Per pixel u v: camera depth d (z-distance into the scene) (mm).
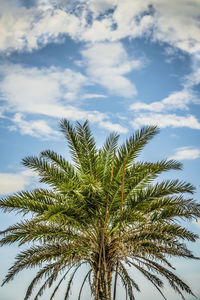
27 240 10414
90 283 11734
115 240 11109
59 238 10484
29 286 12359
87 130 11727
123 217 9891
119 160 11172
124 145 11203
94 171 11578
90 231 11422
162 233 10438
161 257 11992
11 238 10500
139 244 10734
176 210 10531
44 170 11008
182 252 11375
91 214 11000
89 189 9930
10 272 11211
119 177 10984
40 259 10367
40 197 11086
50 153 11367
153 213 10648
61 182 10930
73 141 11648
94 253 11422
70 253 10414
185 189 10086
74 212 10133
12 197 10531
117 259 11461
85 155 11656
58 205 9625
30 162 11000
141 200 10297
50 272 12320
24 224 10727
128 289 12914
